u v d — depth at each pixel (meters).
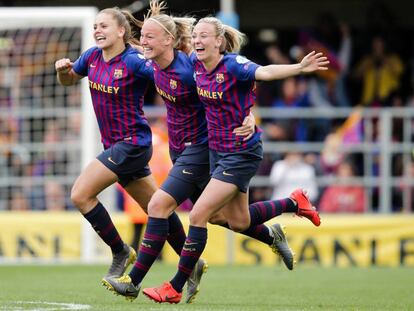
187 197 20.45
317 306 20.70
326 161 41.12
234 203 20.64
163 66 20.25
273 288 26.39
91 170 20.77
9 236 39.16
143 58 20.52
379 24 50.25
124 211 39.66
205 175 20.58
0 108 43.06
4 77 43.06
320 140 44.53
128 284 20.08
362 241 38.12
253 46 53.78
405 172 40.66
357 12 53.75
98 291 24.55
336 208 40.59
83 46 39.00
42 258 38.88
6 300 21.25
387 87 49.22
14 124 42.97
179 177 20.28
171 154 21.14
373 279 29.91
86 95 38.31
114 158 20.75
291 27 54.09
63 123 42.94
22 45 42.91
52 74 42.94
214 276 30.92
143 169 21.39
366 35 50.00
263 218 21.84
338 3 53.84
